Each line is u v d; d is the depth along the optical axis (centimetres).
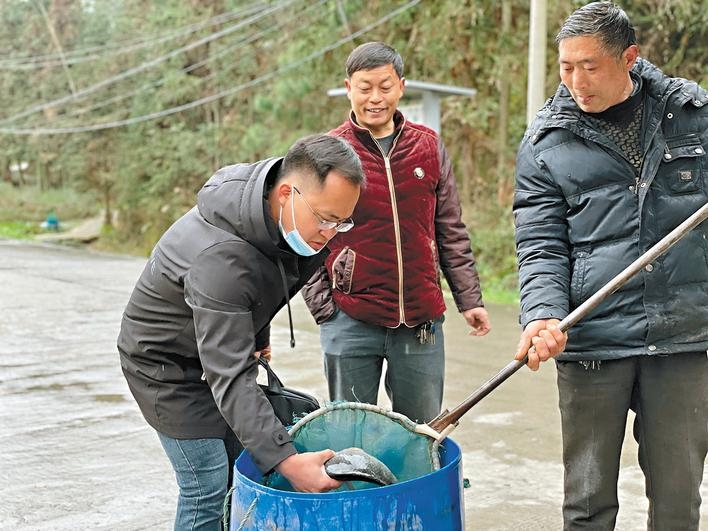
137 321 225
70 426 454
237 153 1695
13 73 2497
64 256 1473
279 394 240
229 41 1689
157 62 1738
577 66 221
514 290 955
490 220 1131
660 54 1003
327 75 1358
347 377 288
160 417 228
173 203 1861
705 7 938
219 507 234
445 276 307
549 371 547
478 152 1212
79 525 327
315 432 217
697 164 230
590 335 234
